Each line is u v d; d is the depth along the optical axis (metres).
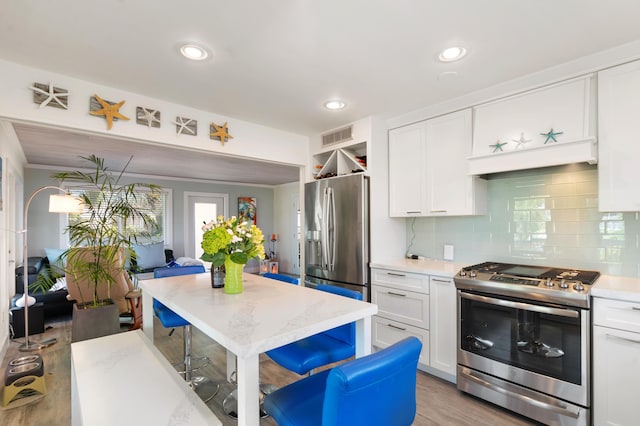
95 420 1.21
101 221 3.18
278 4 1.53
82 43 1.86
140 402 1.33
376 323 3.08
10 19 1.62
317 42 1.87
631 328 1.74
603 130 2.03
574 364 1.90
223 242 1.85
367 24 1.70
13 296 3.91
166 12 1.59
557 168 2.53
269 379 2.66
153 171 6.11
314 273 3.60
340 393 0.92
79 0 1.49
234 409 2.20
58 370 2.88
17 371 2.39
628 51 1.93
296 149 3.74
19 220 4.82
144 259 5.76
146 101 2.63
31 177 5.29
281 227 8.38
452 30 1.76
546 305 2.00
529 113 2.34
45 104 2.17
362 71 2.23
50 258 4.96
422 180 3.02
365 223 3.14
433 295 2.64
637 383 1.73
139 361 1.73
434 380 2.65
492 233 2.89
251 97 2.67
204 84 2.42
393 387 1.07
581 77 2.13
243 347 1.14
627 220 2.23
